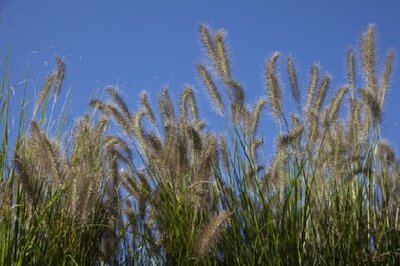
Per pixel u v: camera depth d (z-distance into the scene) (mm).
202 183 1449
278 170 1548
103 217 1553
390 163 1674
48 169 1371
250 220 1488
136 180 1660
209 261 1439
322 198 1599
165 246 1505
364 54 1691
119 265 1580
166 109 1604
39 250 1344
